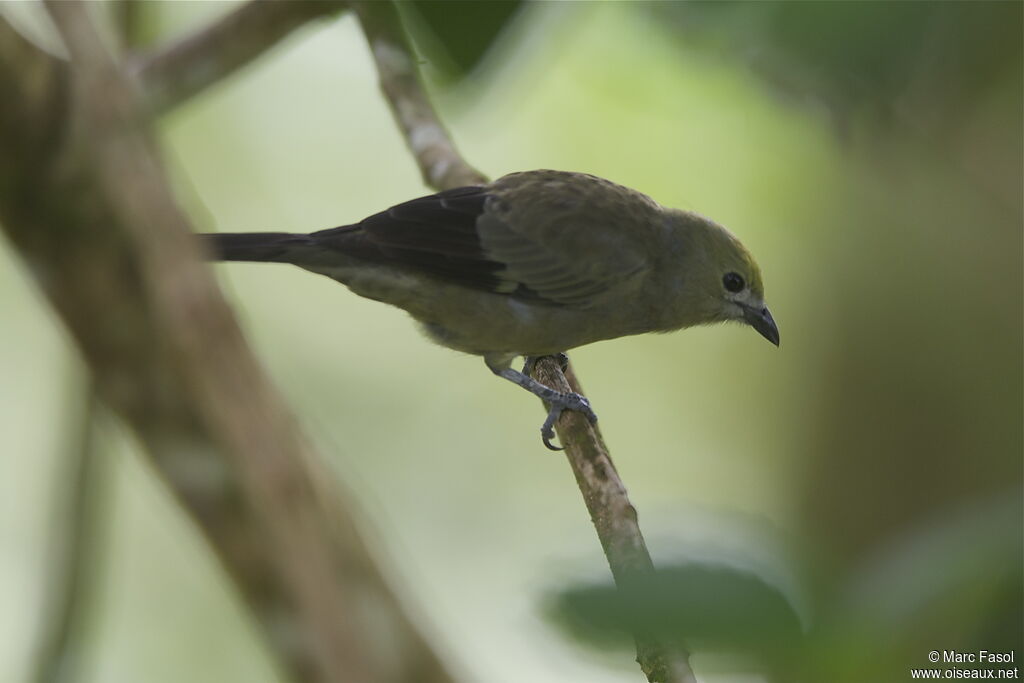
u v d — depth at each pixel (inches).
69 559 308.7
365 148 640.4
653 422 669.9
